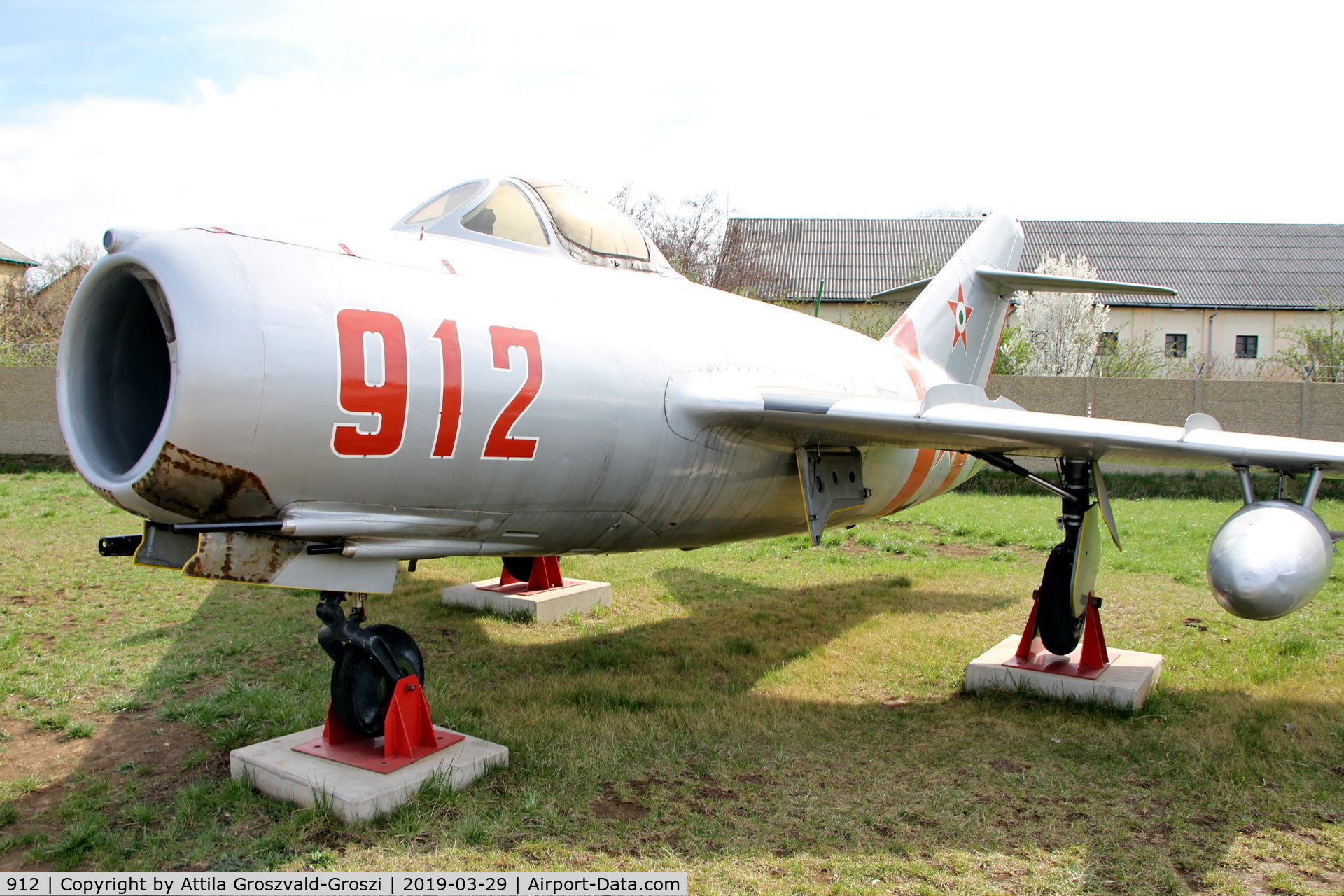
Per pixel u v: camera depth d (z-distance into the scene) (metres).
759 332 5.73
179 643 6.54
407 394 3.62
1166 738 4.82
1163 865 3.46
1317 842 3.67
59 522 12.16
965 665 6.31
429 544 4.13
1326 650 6.62
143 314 3.75
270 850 3.45
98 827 3.64
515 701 5.39
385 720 4.15
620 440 4.50
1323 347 24.36
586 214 5.18
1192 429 4.54
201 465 3.26
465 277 4.11
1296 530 4.07
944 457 7.71
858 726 5.08
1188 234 35.81
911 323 8.16
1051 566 5.79
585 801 3.95
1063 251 35.12
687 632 7.26
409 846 3.50
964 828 3.76
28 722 4.95
